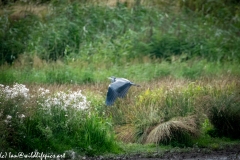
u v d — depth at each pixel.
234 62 90.25
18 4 107.62
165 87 63.94
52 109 50.25
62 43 91.62
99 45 90.12
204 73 80.69
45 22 98.25
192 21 102.62
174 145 53.19
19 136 47.50
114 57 87.50
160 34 93.56
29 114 48.97
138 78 77.00
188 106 57.53
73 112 50.75
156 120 55.34
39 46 89.56
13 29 96.19
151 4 105.94
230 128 57.06
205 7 109.81
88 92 63.19
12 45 91.44
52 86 67.88
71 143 49.53
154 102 58.75
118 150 51.12
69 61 85.62
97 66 83.44
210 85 65.19
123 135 55.19
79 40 92.69
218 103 57.62
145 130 54.69
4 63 88.31
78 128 50.78
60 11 99.88
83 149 49.53
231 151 51.97
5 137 46.47
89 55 88.75
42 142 48.22
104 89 65.94
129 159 48.44
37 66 83.44
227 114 56.78
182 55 88.50
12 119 47.34
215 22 105.88
